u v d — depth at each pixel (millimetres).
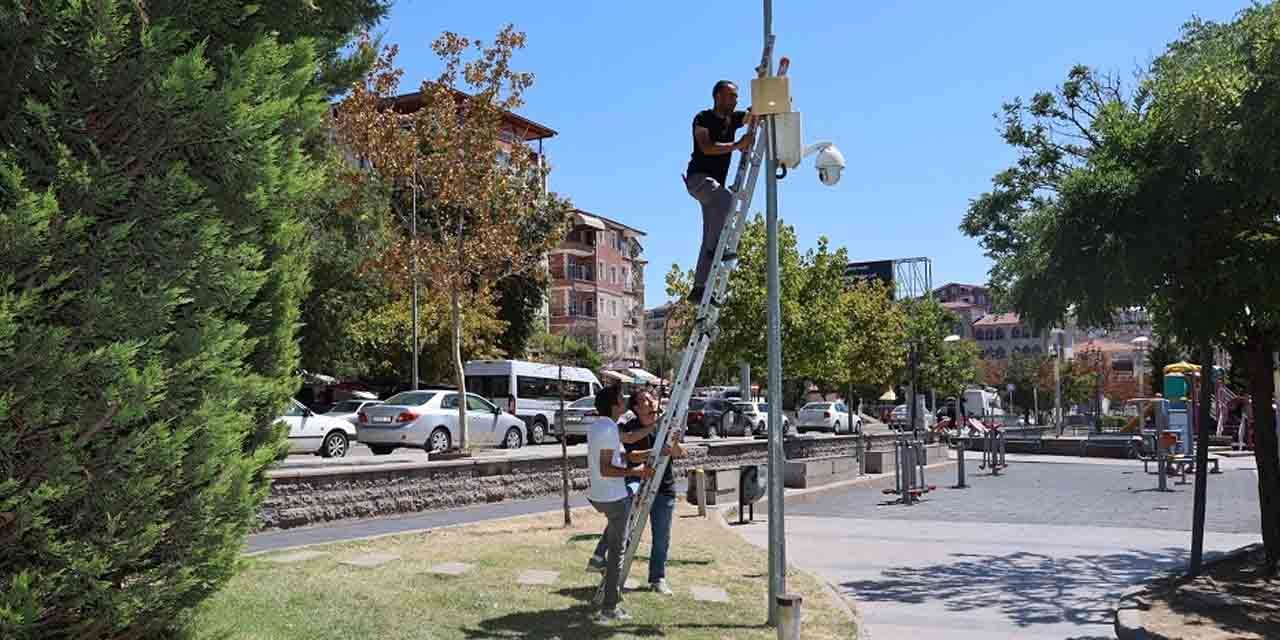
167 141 4387
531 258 25812
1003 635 8547
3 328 3680
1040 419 78500
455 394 25062
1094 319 10062
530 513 15750
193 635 5027
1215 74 8469
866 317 45781
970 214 20297
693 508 16375
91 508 4141
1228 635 8008
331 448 23531
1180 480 25828
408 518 15023
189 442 4504
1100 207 9578
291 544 11688
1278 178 8281
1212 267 9305
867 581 11094
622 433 9664
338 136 22766
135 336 4211
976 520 17094
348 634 6809
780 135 7633
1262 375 10500
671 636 7418
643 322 89875
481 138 22094
